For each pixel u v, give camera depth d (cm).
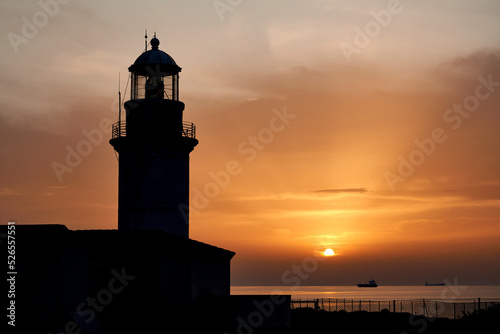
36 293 2992
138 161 4503
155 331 3322
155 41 4738
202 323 3750
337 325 4344
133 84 4606
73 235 3173
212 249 4091
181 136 4559
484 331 3978
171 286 3497
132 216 4494
